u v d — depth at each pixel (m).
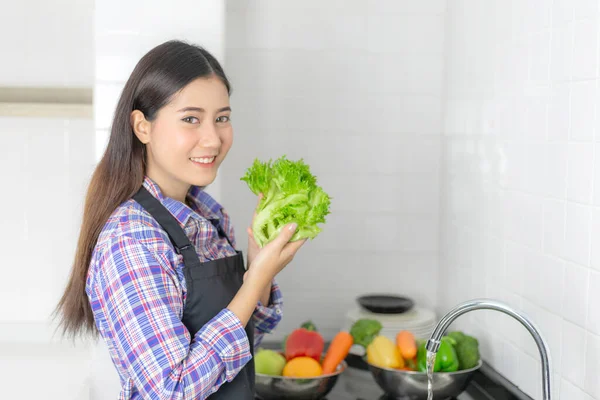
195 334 1.27
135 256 1.25
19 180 2.43
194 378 1.21
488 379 1.95
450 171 2.42
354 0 2.47
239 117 2.48
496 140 2.00
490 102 2.04
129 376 1.30
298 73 2.48
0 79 2.40
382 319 2.21
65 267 2.46
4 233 2.44
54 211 2.44
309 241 2.54
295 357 1.91
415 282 2.57
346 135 2.51
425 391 1.79
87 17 2.40
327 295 2.56
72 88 2.41
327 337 2.56
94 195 1.38
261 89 2.48
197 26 1.92
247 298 1.30
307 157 2.51
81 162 2.43
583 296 1.52
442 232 2.51
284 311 2.55
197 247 1.44
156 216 1.36
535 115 1.75
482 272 2.12
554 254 1.65
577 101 1.54
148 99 1.33
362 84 2.50
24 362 2.10
